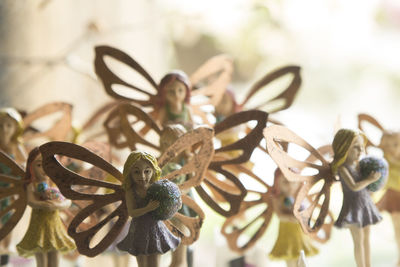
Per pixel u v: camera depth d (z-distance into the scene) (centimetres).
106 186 42
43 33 82
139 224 41
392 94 148
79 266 56
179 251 47
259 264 58
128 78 88
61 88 83
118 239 47
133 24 94
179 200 41
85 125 56
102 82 52
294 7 138
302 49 142
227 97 55
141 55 98
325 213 45
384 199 52
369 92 148
